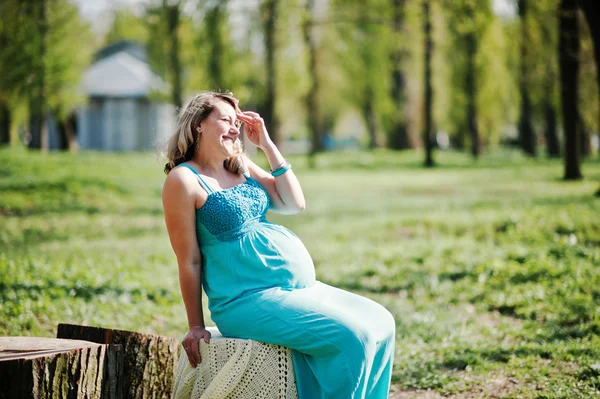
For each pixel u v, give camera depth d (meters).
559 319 6.77
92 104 46.66
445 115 44.62
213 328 4.22
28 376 3.19
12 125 38.78
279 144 31.56
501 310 7.56
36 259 9.27
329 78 44.53
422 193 21.20
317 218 16.27
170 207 3.86
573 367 5.31
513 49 32.28
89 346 3.48
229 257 3.88
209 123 4.01
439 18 32.22
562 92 21.44
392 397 5.05
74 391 3.38
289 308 3.69
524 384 5.05
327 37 39.00
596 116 23.34
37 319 6.52
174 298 7.79
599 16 14.05
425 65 33.62
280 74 31.09
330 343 3.60
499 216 13.45
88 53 33.53
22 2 21.83
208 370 3.80
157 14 27.69
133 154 38.69
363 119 49.25
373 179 27.05
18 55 21.78
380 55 37.97
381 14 33.84
